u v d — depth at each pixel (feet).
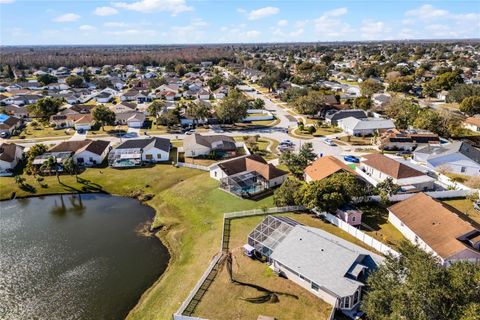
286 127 382.01
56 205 215.92
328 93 517.96
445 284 81.71
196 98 564.71
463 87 474.49
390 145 299.38
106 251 166.09
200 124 395.55
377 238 162.09
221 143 301.84
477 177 218.79
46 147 279.90
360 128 343.67
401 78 607.78
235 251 153.79
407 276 92.22
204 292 129.18
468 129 361.30
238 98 409.69
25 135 356.79
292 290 127.65
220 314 117.91
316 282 121.39
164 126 389.39
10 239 177.27
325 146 311.68
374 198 198.18
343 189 181.47
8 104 506.07
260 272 138.72
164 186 234.38
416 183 214.69
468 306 75.56
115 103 527.40
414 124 343.46
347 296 113.80
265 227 154.10
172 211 204.33
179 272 146.61
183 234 178.40
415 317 79.25
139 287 140.56
